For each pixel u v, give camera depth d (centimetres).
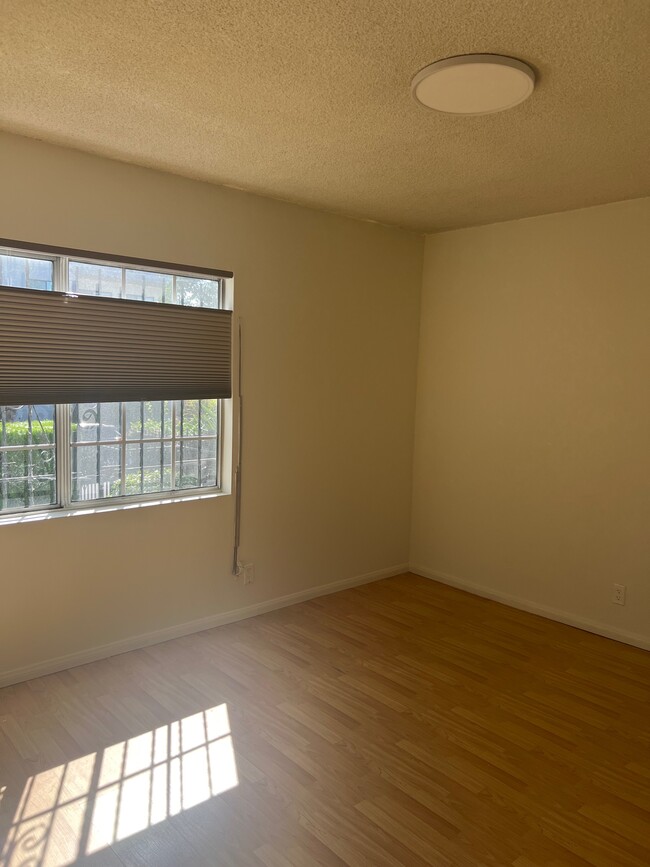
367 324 446
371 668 336
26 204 291
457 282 457
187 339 351
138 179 326
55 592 315
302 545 425
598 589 391
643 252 363
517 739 273
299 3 177
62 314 303
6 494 308
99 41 201
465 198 372
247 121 265
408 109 248
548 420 410
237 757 254
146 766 246
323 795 232
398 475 483
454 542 469
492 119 254
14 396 292
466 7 177
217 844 206
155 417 356
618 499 380
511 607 432
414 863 201
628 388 373
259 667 332
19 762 246
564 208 390
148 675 319
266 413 394
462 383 457
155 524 350
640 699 310
